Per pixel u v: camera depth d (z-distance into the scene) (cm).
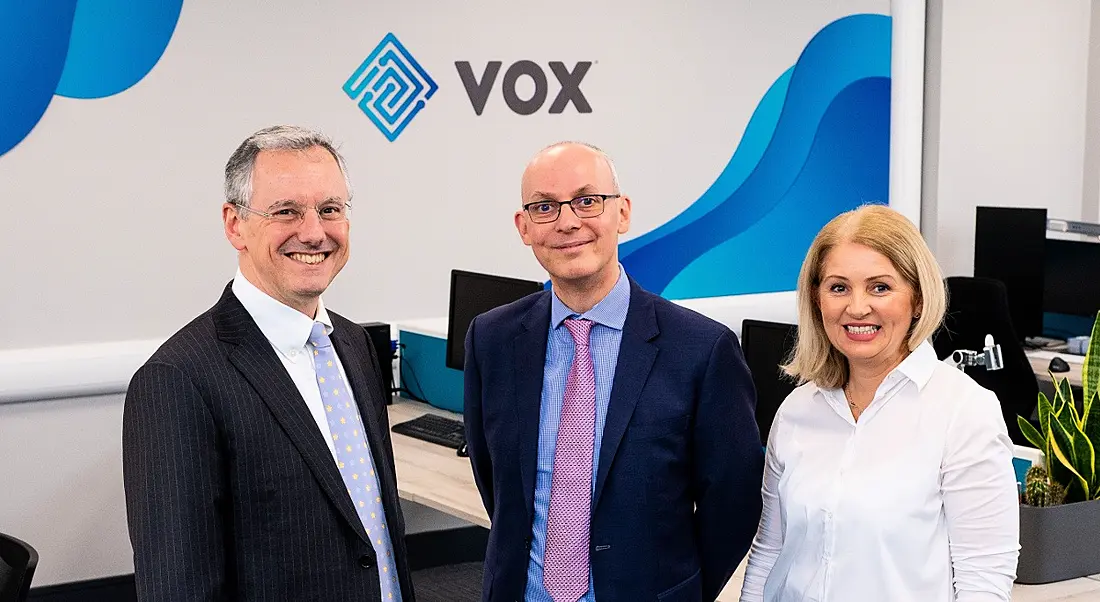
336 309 460
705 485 206
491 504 236
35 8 397
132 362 414
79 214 411
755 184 559
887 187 599
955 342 485
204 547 174
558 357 211
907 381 191
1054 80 625
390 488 198
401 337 448
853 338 188
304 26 444
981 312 472
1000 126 611
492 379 217
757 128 556
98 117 411
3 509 401
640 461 201
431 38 471
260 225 182
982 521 181
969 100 600
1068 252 539
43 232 405
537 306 218
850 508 189
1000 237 557
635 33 520
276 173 182
